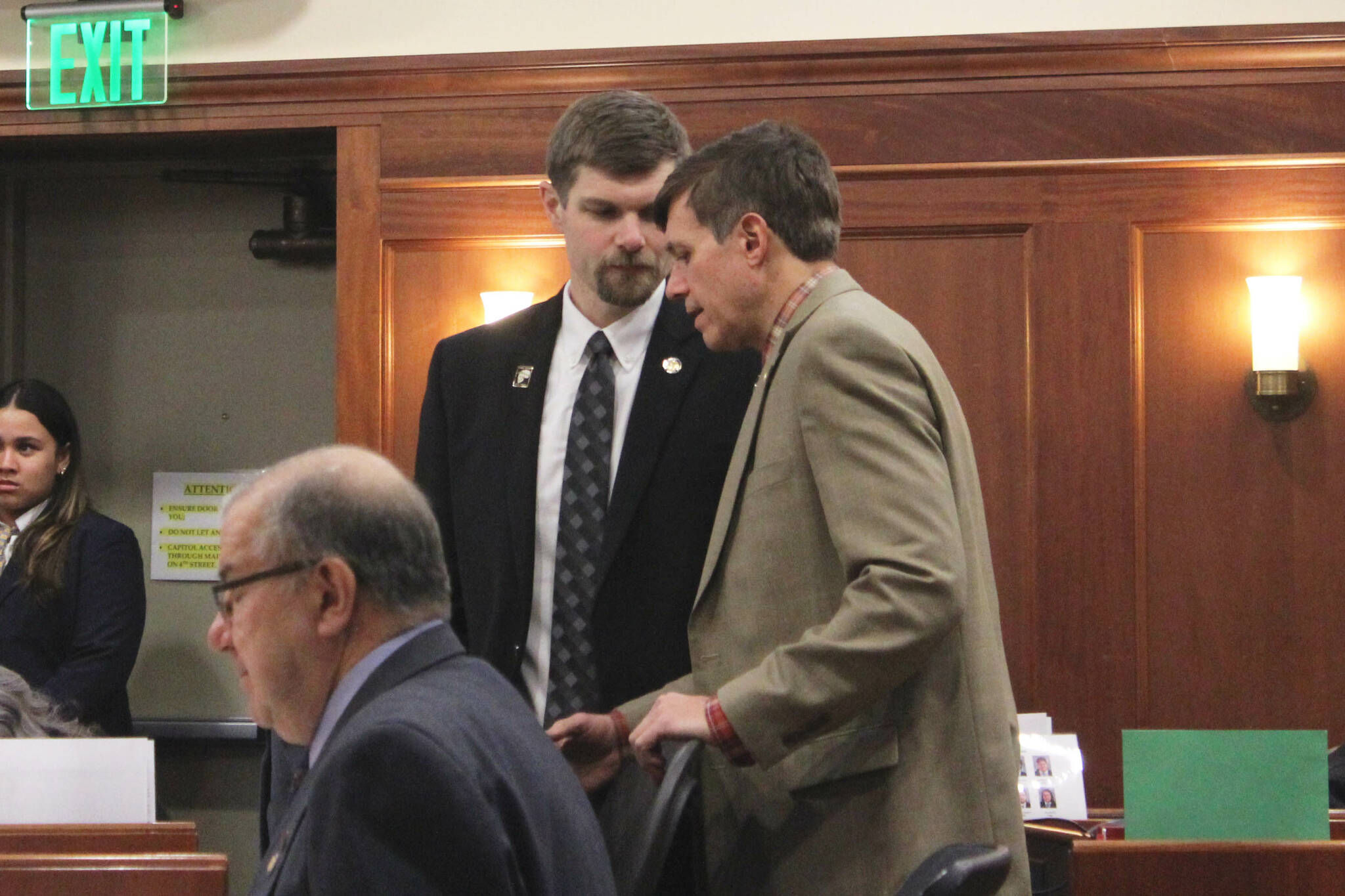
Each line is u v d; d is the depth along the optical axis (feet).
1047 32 17.03
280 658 6.10
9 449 16.99
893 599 7.28
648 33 17.67
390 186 17.92
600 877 6.20
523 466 9.75
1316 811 8.86
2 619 16.70
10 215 21.31
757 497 8.14
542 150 17.76
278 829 6.40
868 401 7.68
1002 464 17.03
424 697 5.84
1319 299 16.78
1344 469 16.65
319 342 21.26
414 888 5.32
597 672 9.32
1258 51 16.78
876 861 7.70
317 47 18.17
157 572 21.22
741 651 8.08
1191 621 16.70
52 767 8.79
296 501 6.12
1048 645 16.80
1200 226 16.90
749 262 8.39
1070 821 11.02
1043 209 17.08
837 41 17.26
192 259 21.49
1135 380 16.90
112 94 18.37
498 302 17.51
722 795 8.25
